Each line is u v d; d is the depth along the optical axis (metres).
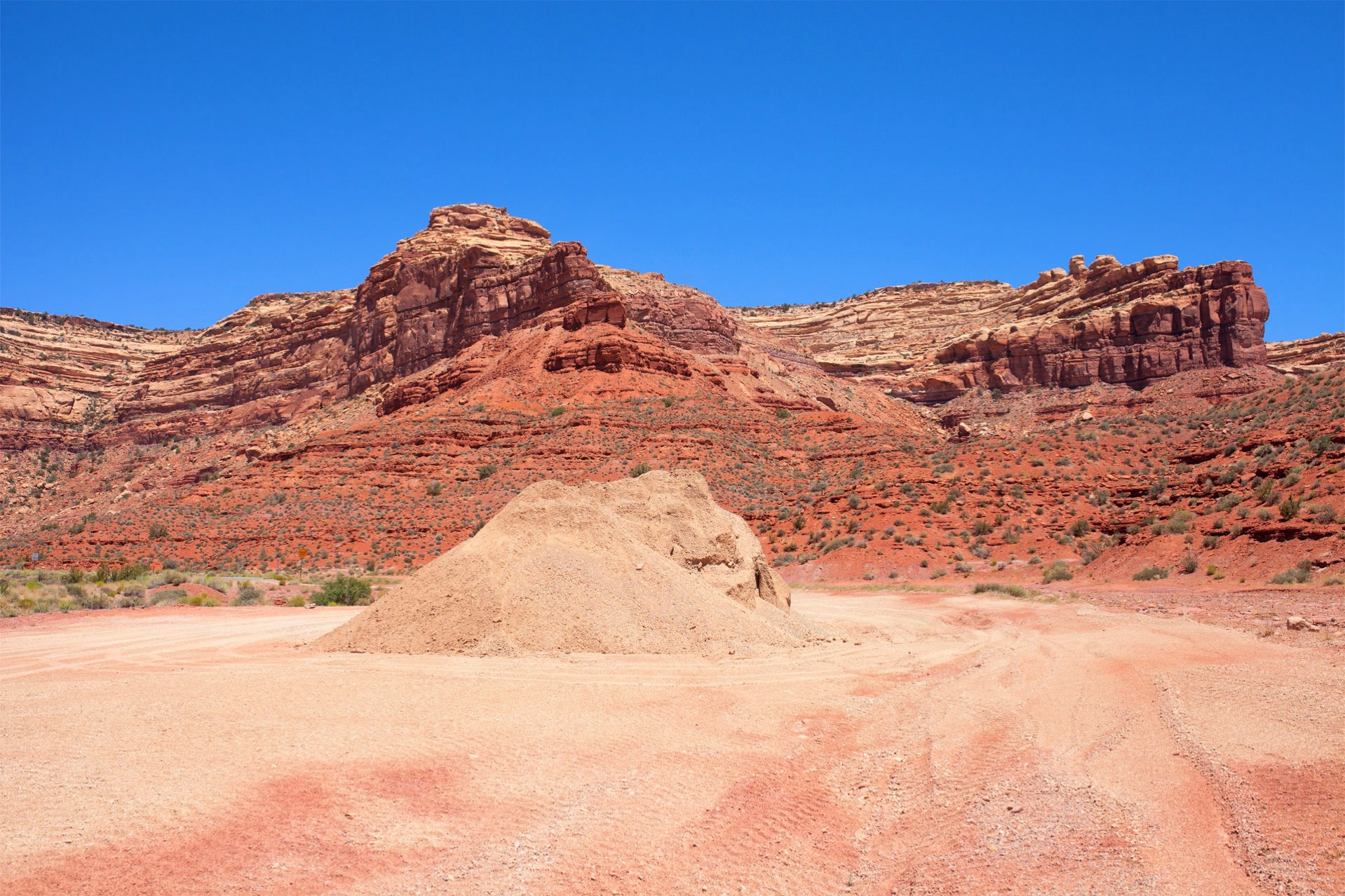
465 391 100.81
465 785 8.74
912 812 8.17
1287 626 17.19
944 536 51.06
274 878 6.54
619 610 18.22
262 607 34.56
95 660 17.09
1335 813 7.02
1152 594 29.05
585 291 115.19
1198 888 6.04
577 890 6.49
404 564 59.91
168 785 8.52
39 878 6.44
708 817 8.04
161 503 76.75
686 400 91.50
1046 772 8.85
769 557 55.59
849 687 14.27
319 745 9.98
